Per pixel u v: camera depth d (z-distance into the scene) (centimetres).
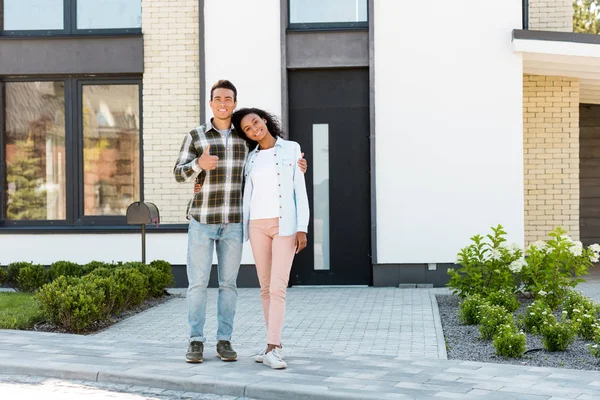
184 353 621
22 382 553
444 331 731
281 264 580
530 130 1159
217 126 596
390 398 479
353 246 1068
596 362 598
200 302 593
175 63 1095
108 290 782
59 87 1123
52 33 1119
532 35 1019
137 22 1116
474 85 1041
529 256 870
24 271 972
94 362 585
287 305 891
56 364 577
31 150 1129
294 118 1076
